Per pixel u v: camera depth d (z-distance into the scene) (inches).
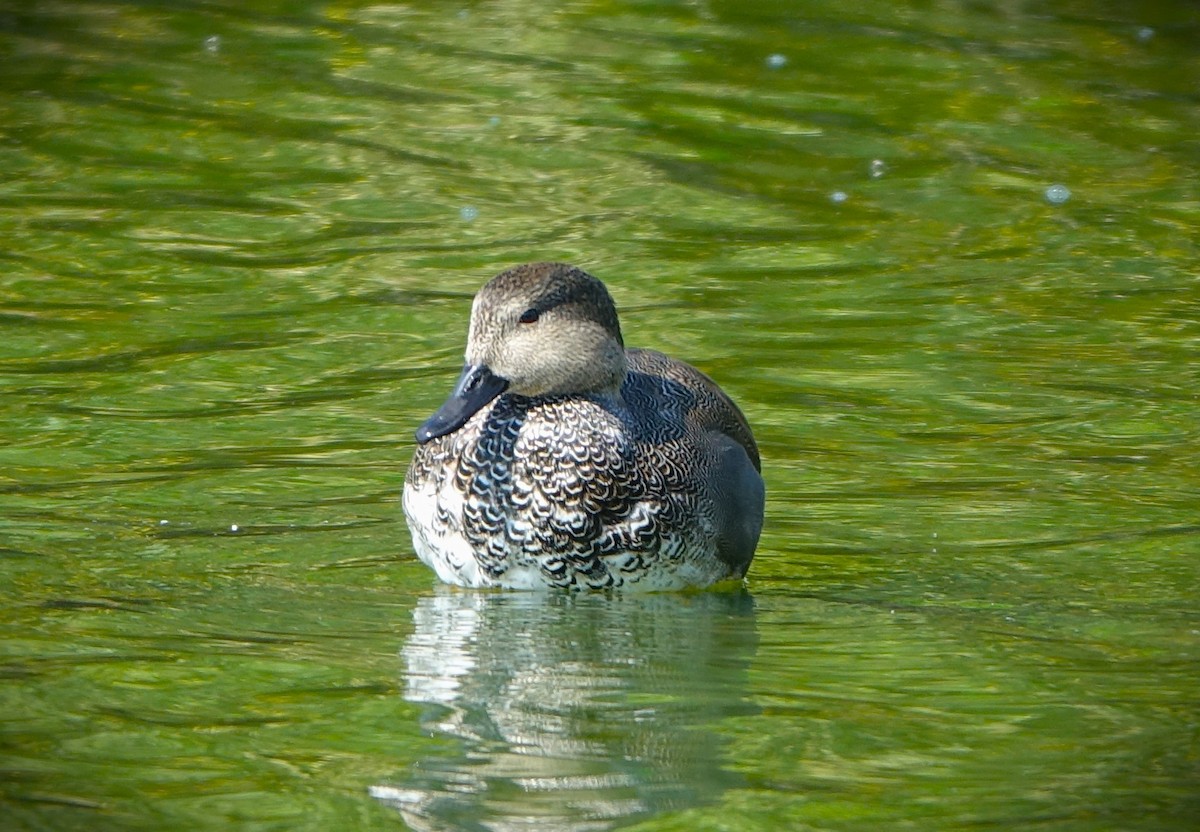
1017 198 724.7
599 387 392.8
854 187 733.3
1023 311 605.3
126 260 637.3
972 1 1018.1
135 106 810.8
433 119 803.4
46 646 356.8
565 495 386.3
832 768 306.8
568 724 323.9
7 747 310.3
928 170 754.8
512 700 334.3
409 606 386.9
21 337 563.5
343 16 967.0
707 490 396.2
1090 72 895.1
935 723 326.6
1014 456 486.6
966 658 360.2
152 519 434.3
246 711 327.6
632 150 767.7
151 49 895.1
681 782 300.4
